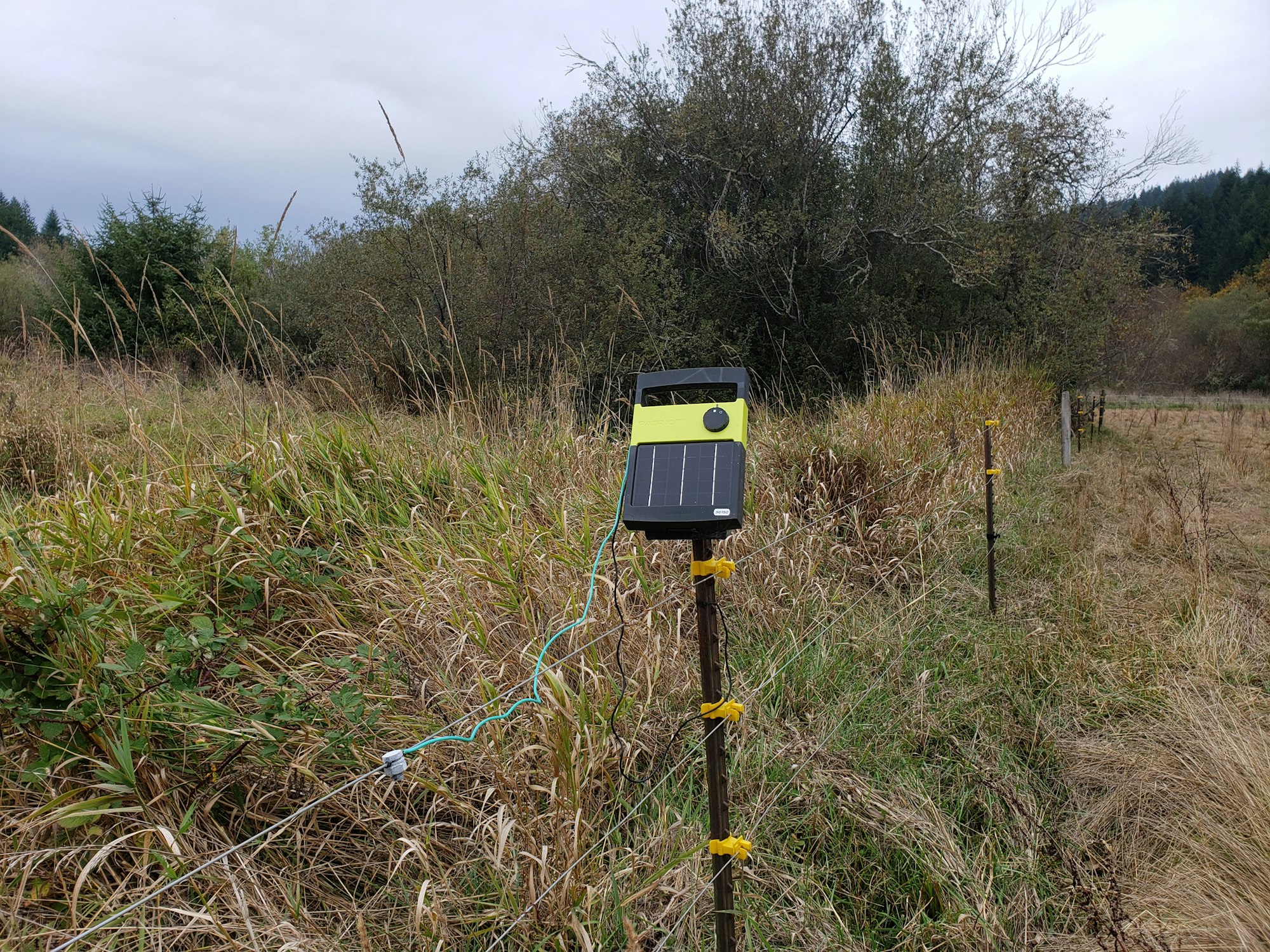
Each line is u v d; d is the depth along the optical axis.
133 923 1.92
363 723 2.47
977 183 13.77
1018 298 13.62
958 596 4.68
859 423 6.66
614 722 2.63
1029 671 3.83
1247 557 5.78
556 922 2.08
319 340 10.05
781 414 8.18
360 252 9.94
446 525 3.85
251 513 3.44
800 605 4.07
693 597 3.67
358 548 3.52
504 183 10.27
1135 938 2.12
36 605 2.27
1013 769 3.11
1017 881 2.52
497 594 3.27
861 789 2.74
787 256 12.63
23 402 5.99
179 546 3.18
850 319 12.60
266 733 2.31
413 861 2.26
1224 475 9.09
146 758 2.20
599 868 2.26
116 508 3.39
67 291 13.20
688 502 1.59
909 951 2.28
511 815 2.30
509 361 9.23
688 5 12.61
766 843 2.61
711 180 12.73
